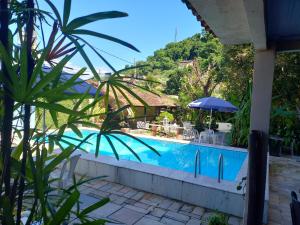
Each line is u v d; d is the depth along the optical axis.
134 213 4.22
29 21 1.24
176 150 10.49
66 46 1.35
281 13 2.65
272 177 6.59
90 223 1.40
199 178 4.93
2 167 1.19
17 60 1.21
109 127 1.64
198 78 17.12
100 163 5.76
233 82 12.12
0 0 1.15
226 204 4.39
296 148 9.86
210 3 2.27
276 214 4.38
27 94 1.09
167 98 18.69
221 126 13.52
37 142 1.43
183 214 4.27
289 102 10.29
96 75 1.31
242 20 2.67
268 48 3.36
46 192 1.43
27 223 1.34
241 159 9.02
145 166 5.55
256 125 3.46
